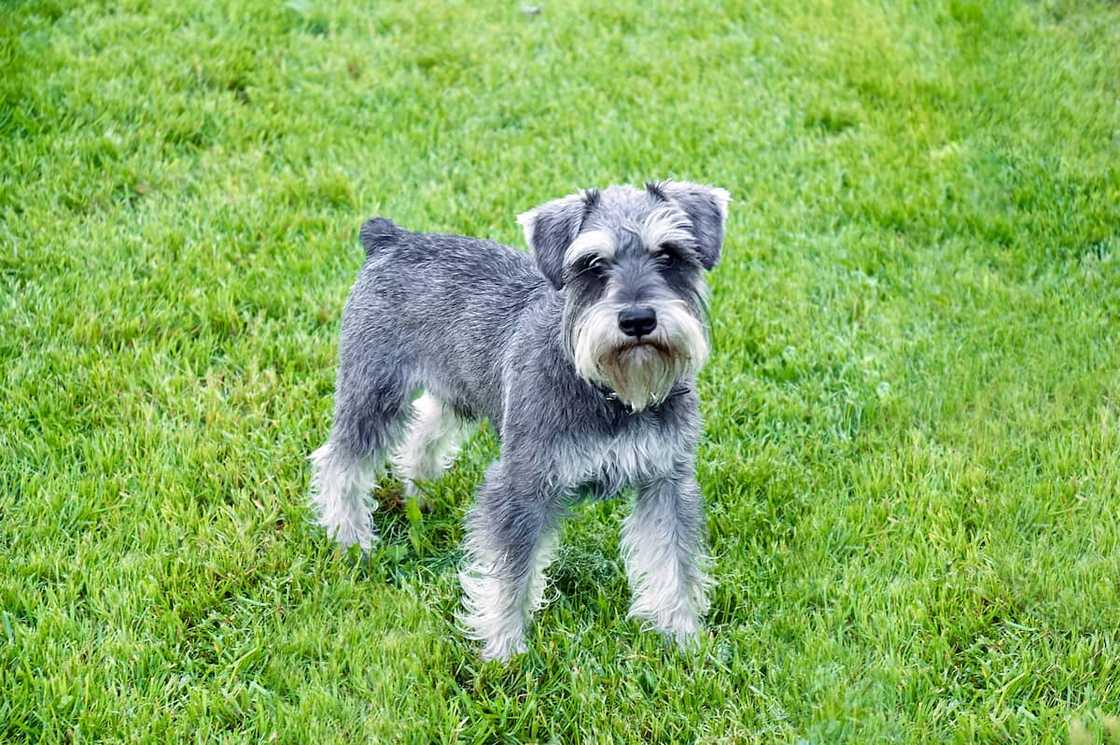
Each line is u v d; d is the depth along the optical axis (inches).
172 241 89.5
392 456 77.4
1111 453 77.2
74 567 71.6
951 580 71.9
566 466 67.3
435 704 67.4
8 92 96.8
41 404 79.1
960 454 77.6
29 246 88.0
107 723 66.4
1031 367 82.8
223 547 73.2
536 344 68.3
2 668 67.4
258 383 81.7
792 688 67.9
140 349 82.6
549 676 69.2
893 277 89.0
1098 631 69.6
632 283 65.4
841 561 73.7
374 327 73.7
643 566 70.1
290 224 91.9
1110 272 88.7
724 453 79.0
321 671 68.7
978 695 67.6
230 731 66.7
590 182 96.2
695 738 66.8
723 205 69.1
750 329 85.8
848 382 82.7
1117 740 64.8
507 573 68.6
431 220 92.6
